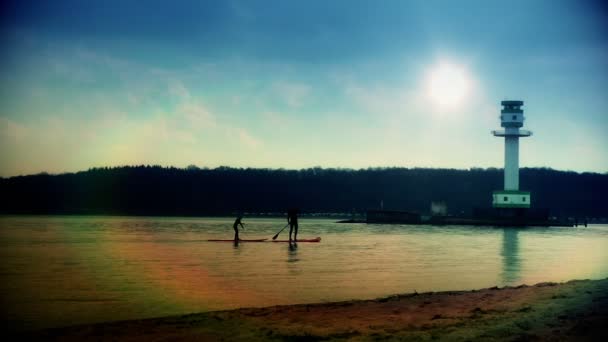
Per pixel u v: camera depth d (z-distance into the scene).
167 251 47.44
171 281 28.30
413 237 77.81
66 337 15.84
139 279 28.92
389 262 39.41
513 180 131.62
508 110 130.50
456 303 20.30
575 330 14.22
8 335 16.28
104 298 23.08
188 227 105.56
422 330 15.48
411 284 28.11
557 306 17.58
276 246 55.00
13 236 69.19
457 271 34.09
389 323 16.80
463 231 104.12
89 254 43.81
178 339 15.27
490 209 145.88
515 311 17.41
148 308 21.03
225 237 70.81
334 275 31.31
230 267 34.88
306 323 16.98
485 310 18.11
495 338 14.02
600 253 51.50
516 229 119.94
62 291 24.77
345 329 15.91
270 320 17.48
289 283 27.94
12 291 24.66
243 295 24.19
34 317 19.22
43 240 61.59
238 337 15.30
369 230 103.06
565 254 49.91
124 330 16.42
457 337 14.28
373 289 26.30
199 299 23.09
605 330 14.09
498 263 39.91
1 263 36.44
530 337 13.84
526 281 29.73
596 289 20.78
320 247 54.12
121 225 113.19
